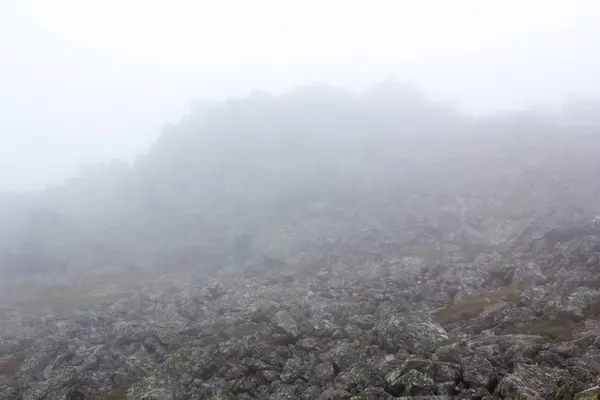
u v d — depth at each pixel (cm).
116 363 4075
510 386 2388
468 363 2788
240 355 3572
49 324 6141
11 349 5116
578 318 3681
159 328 4862
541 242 6259
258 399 3002
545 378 2491
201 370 3419
